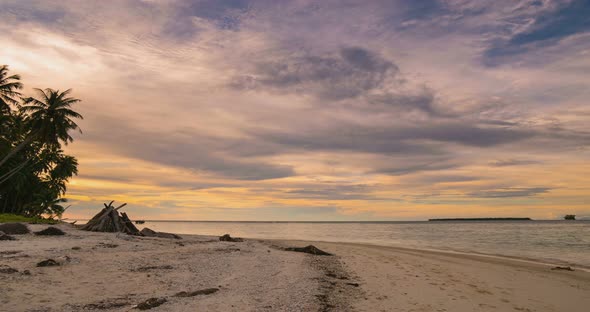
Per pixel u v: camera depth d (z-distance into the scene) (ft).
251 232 286.66
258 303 32.48
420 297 37.42
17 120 160.25
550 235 220.23
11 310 26.27
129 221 105.60
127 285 36.37
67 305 28.43
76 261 45.06
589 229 334.85
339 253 82.58
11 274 35.73
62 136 141.49
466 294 39.50
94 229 96.27
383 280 46.96
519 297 39.04
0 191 179.83
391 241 158.20
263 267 53.67
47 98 138.92
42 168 198.49
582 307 35.19
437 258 76.43
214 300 32.60
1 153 161.99
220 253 66.64
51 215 194.90
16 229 75.92
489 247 122.72
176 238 106.01
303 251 81.25
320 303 33.71
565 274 56.95
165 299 31.53
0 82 144.05
